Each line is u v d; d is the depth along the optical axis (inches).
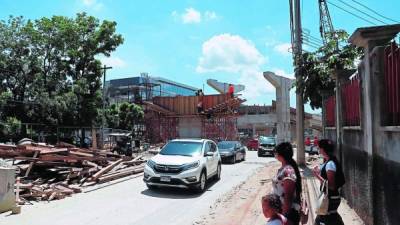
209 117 1932.8
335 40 634.2
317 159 1118.4
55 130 1371.8
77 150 717.3
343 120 424.2
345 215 343.0
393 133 221.9
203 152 572.7
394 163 220.2
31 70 1368.1
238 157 1054.4
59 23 1451.8
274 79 2005.4
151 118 2030.0
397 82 219.5
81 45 1497.3
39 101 1311.5
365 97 290.8
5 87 1346.0
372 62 265.7
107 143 1595.7
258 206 434.9
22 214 392.8
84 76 1499.8
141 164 812.0
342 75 437.7
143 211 414.6
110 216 388.5
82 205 442.0
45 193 470.0
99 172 614.5
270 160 1135.6
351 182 374.0
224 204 450.9
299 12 864.3
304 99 684.7
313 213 349.1
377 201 256.8
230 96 1918.1
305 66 674.2
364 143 301.6
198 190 536.1
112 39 1537.9
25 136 1273.4
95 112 1507.1
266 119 2886.3
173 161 523.8
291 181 179.6
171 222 367.2
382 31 265.6
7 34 1349.7
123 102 2310.5
